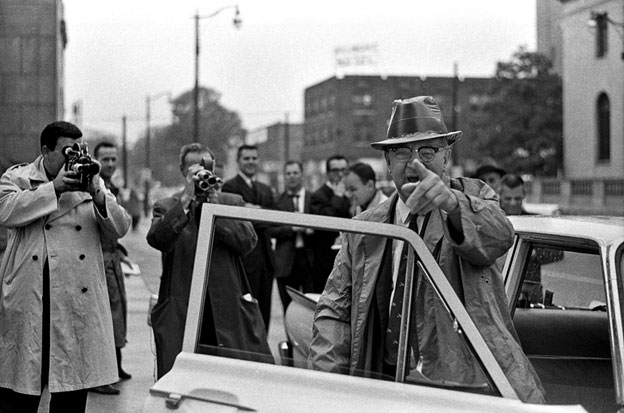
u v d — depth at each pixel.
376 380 3.04
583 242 4.16
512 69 51.28
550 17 55.03
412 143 3.47
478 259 3.23
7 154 11.23
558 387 4.52
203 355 3.18
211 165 5.78
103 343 4.82
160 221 5.54
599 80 43.16
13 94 11.28
